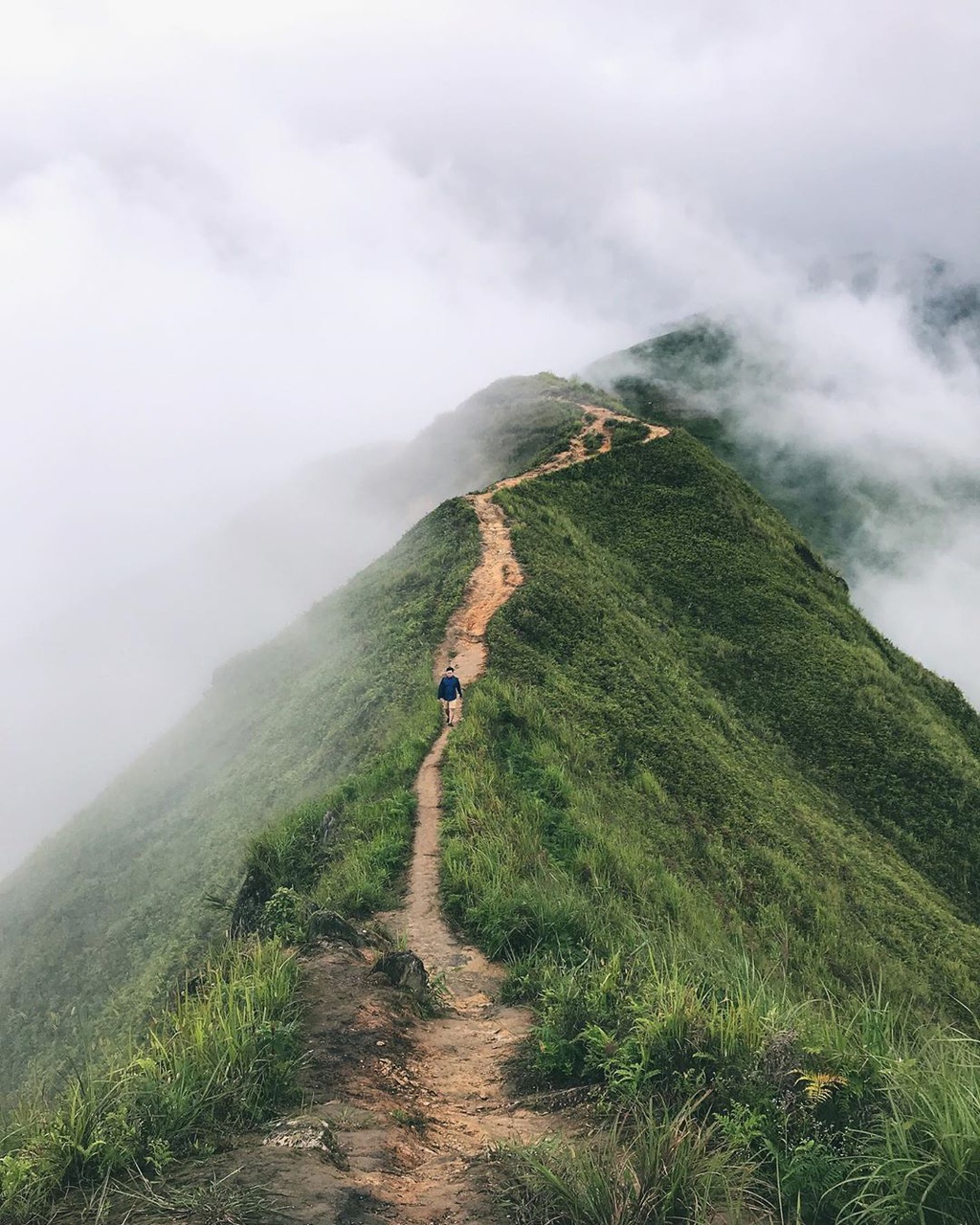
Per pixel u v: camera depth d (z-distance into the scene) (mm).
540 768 20656
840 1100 4500
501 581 38969
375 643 37375
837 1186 3711
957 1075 4129
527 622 33875
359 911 12820
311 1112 4961
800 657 43906
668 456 60219
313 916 9250
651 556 50875
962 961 23891
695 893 17906
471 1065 6738
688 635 44375
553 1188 3904
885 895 26438
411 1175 4414
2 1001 34375
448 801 17688
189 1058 5145
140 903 33219
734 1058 5121
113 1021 22328
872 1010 5465
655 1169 3852
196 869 31703
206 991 6887
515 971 9625
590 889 13891
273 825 19469
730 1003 5809
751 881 21750
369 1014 6992
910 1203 3484
